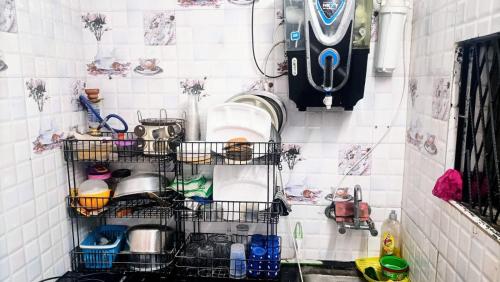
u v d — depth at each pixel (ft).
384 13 4.49
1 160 3.59
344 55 4.16
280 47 4.89
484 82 3.31
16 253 3.81
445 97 3.75
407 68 4.81
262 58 4.95
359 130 5.00
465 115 3.55
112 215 4.82
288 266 5.17
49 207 4.37
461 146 3.63
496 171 3.02
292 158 5.13
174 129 4.69
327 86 4.29
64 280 4.58
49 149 4.36
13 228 3.76
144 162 5.08
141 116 5.20
